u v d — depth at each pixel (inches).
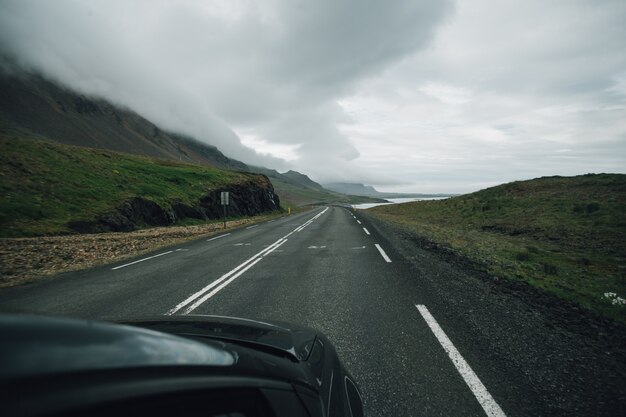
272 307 202.2
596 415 95.3
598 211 729.6
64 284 290.7
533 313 183.3
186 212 1326.3
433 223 989.8
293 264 351.9
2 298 246.5
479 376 116.3
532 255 423.8
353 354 135.2
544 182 1279.5
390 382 113.6
